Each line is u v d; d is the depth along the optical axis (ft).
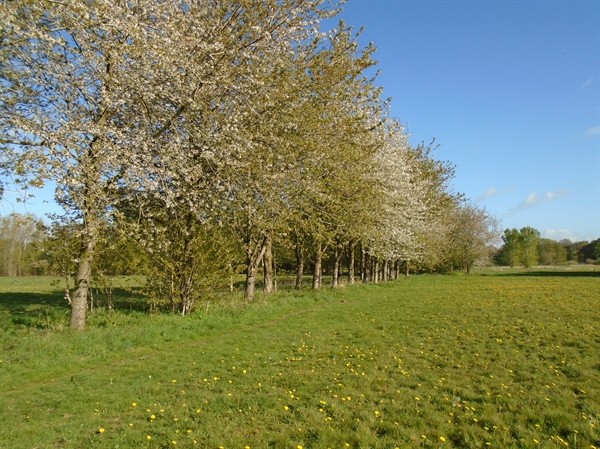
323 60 57.26
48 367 32.42
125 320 47.75
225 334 47.47
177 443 19.30
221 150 43.52
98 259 51.47
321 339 43.68
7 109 37.24
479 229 208.44
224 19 45.75
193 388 27.86
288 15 47.67
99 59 38.24
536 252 337.11
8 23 28.32
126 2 38.93
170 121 41.86
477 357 34.83
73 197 37.68
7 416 23.17
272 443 19.51
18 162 33.71
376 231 84.02
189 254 53.31
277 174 49.01
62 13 31.94
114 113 42.60
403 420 21.76
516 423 21.33
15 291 99.96
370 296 88.02
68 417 23.18
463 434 20.16
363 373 30.35
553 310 59.47
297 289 94.32
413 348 38.70
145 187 40.11
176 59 37.65
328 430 20.34
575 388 26.53
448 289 104.06
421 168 134.92
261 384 28.35
